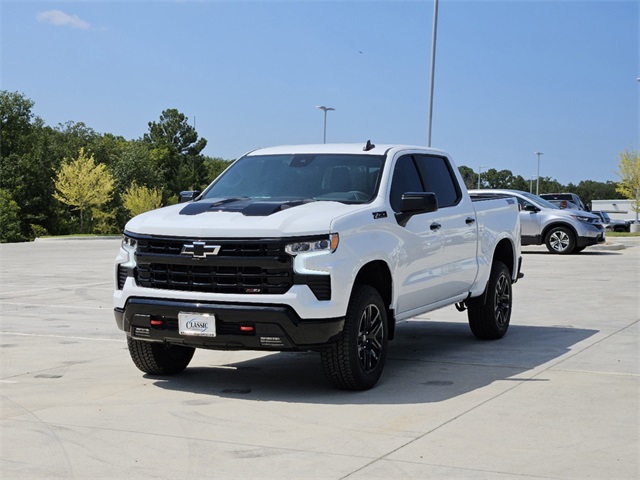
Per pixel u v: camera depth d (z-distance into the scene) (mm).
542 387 7074
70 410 6352
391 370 7922
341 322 6715
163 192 112125
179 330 6832
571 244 24938
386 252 7301
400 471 4824
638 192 58219
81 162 79688
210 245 6742
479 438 5520
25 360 8461
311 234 6648
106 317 11711
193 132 126250
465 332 10383
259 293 6656
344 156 8070
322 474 4773
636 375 7566
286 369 8078
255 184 8023
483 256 9328
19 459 5113
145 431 5742
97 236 50594
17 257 26016
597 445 5348
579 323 10961
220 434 5660
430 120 28547
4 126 90500
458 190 9039
